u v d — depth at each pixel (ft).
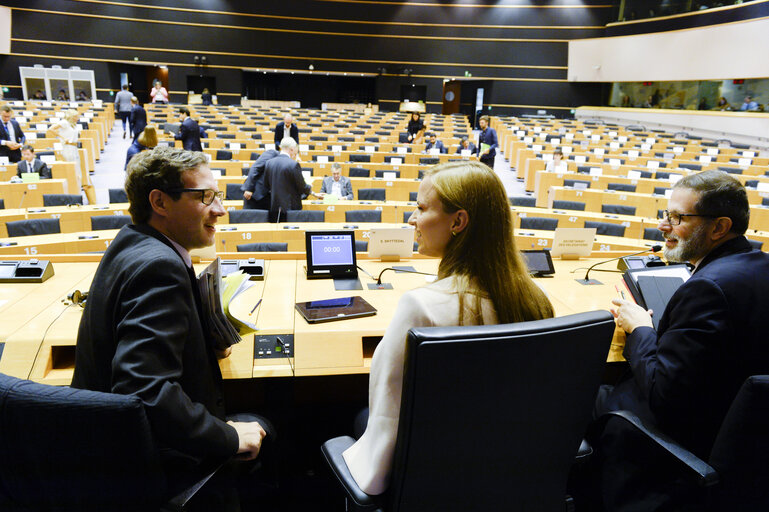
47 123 34.94
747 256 4.45
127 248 3.66
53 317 5.94
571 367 2.96
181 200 3.77
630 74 56.39
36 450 2.89
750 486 3.81
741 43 45.50
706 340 4.10
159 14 56.80
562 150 35.04
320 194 19.27
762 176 28.76
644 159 32.99
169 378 3.23
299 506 6.23
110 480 2.99
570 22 59.93
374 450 3.08
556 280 8.31
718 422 4.30
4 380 2.87
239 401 7.66
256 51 59.77
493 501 3.17
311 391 8.07
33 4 53.31
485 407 2.81
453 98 68.80
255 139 36.78
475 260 3.13
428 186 3.26
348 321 6.09
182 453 3.67
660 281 6.33
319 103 67.67
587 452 4.04
